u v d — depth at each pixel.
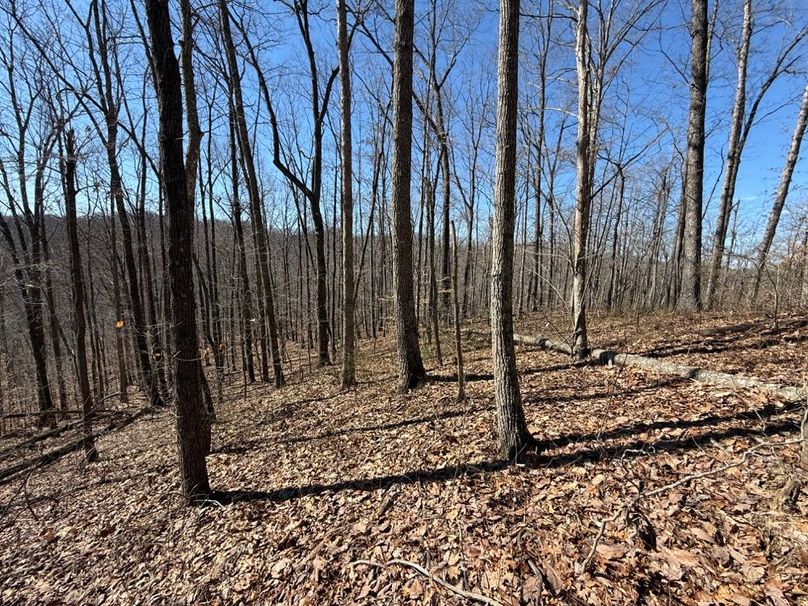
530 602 2.59
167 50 4.15
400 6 6.80
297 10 10.48
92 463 7.90
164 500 5.32
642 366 6.25
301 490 4.73
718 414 4.31
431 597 2.83
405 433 5.67
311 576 3.30
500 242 4.09
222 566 3.72
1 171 11.40
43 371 13.29
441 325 15.89
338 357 16.19
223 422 8.73
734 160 11.55
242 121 10.48
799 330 6.53
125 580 3.94
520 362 8.04
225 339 16.00
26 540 5.28
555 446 4.33
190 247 4.73
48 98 9.80
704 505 3.09
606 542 2.93
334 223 16.81
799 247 8.38
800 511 2.77
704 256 10.73
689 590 2.46
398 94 7.02
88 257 14.95
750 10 11.02
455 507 3.72
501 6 3.81
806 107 10.16
